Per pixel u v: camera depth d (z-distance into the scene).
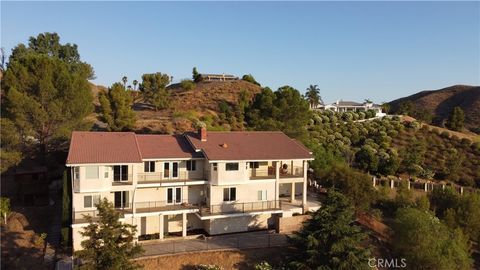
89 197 33.69
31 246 33.25
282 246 34.78
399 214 38.06
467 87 195.38
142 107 83.69
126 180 35.47
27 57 47.25
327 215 30.55
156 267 31.00
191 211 36.66
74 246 32.56
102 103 55.97
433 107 184.38
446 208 46.09
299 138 58.25
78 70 83.81
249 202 38.94
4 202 37.69
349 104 150.50
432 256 32.84
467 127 139.75
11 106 42.47
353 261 28.48
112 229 25.05
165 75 82.94
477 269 37.78
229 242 35.53
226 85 110.44
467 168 75.31
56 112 44.69
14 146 43.41
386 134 88.44
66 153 47.72
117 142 36.81
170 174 37.91
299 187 46.19
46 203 42.69
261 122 63.72
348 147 75.94
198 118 72.00
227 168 37.44
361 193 41.97
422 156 77.06
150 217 37.12
